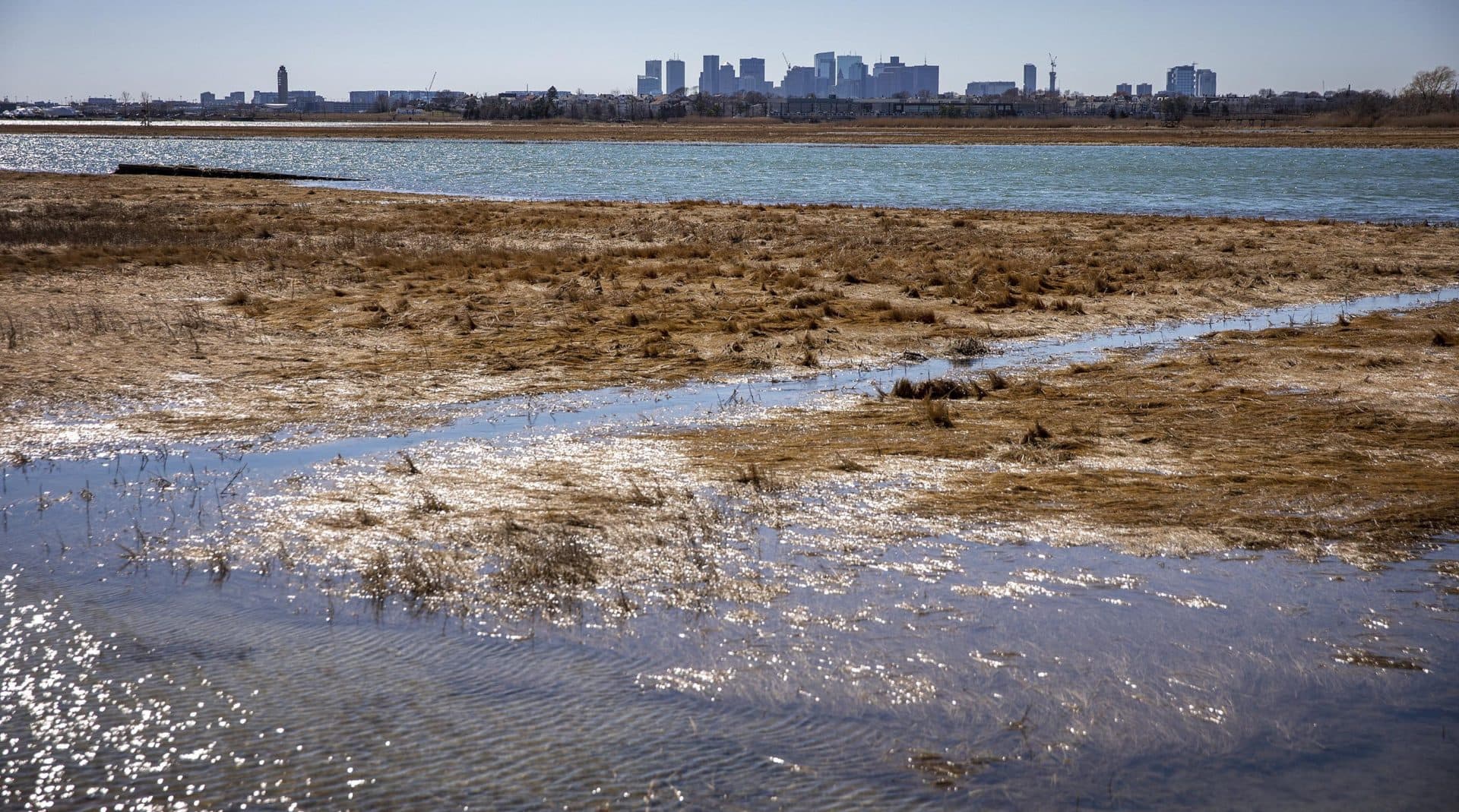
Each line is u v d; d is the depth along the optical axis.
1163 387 13.15
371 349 15.02
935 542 7.80
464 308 18.31
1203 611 6.75
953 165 81.56
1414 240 30.64
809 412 11.85
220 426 11.02
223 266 23.36
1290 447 10.42
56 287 19.88
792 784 4.95
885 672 5.93
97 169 77.25
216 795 4.82
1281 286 22.11
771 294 20.42
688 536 7.84
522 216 37.66
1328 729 5.47
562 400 12.34
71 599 6.81
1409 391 12.92
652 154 103.00
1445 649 6.29
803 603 6.75
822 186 60.03
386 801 4.77
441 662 6.03
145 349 14.68
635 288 20.98
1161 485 9.19
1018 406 12.17
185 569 7.30
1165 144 121.31
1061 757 5.20
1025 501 8.73
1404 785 5.00
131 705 5.55
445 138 153.25
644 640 6.29
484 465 9.64
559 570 7.12
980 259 25.55
